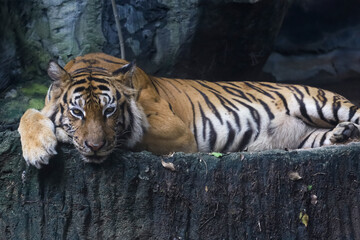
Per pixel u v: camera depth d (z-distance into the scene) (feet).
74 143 27.91
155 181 29.30
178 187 29.40
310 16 57.26
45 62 45.88
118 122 29.25
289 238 30.40
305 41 56.54
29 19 45.88
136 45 45.50
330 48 56.39
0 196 29.53
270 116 37.99
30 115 29.12
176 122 32.94
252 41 46.75
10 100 44.27
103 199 29.12
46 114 29.40
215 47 46.09
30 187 29.35
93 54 35.35
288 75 55.57
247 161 29.94
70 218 29.37
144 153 29.53
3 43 45.62
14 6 45.65
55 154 27.58
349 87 55.57
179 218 29.66
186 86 38.14
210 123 37.01
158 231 29.53
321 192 30.83
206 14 43.98
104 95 28.66
